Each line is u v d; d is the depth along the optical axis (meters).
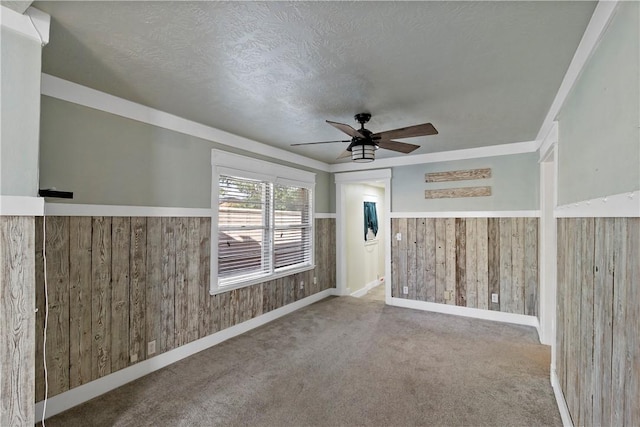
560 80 2.25
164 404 2.36
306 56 1.95
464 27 1.64
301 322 4.20
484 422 2.14
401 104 2.73
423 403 2.36
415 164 4.86
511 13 1.53
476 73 2.16
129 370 2.68
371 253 6.95
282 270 4.51
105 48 1.87
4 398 1.40
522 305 4.11
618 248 1.29
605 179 1.48
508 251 4.20
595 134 1.63
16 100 1.44
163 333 2.96
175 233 3.08
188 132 3.21
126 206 2.69
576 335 1.91
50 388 2.22
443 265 4.62
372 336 3.69
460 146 4.31
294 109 2.86
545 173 3.54
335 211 5.71
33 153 1.49
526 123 3.25
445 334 3.75
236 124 3.33
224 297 3.60
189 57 1.97
